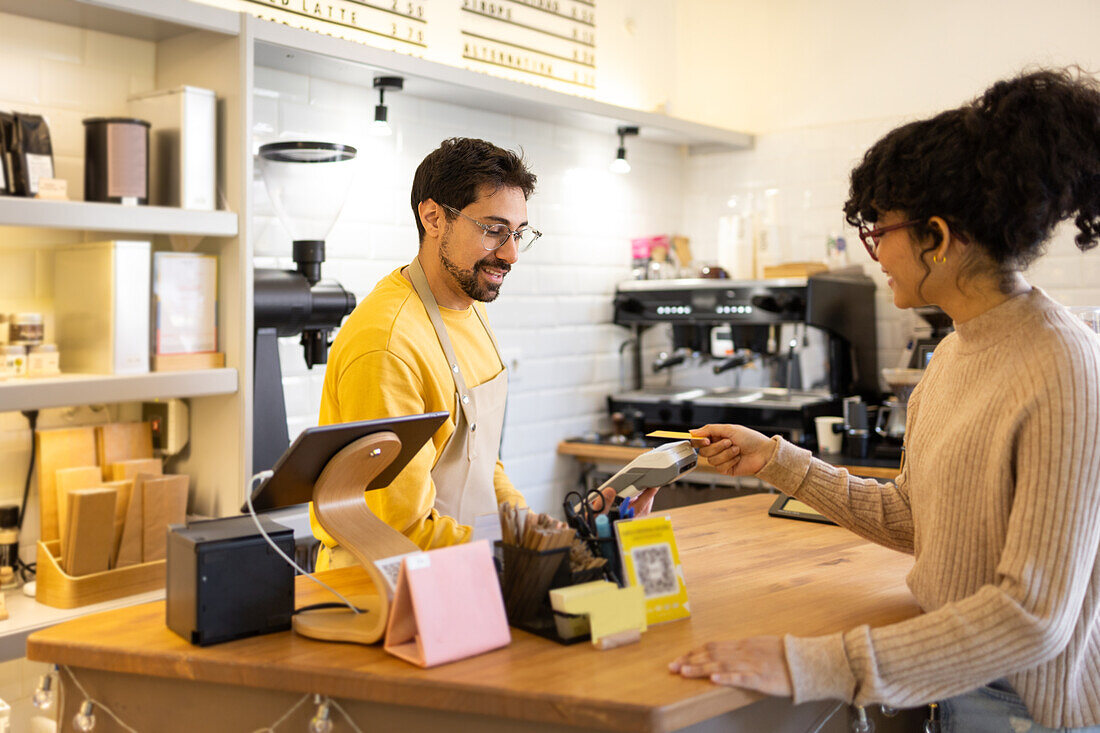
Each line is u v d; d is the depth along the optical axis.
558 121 4.02
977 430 1.36
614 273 4.50
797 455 1.84
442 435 1.98
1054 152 1.30
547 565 1.43
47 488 2.42
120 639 1.47
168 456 2.72
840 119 4.48
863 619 1.52
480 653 1.35
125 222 2.28
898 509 1.77
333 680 1.31
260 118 2.97
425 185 2.02
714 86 4.86
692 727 1.32
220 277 2.58
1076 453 1.25
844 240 4.31
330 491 1.51
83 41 2.57
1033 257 1.38
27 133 2.22
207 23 2.45
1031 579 1.24
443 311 2.07
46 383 2.15
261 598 1.48
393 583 1.42
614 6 4.49
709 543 2.04
